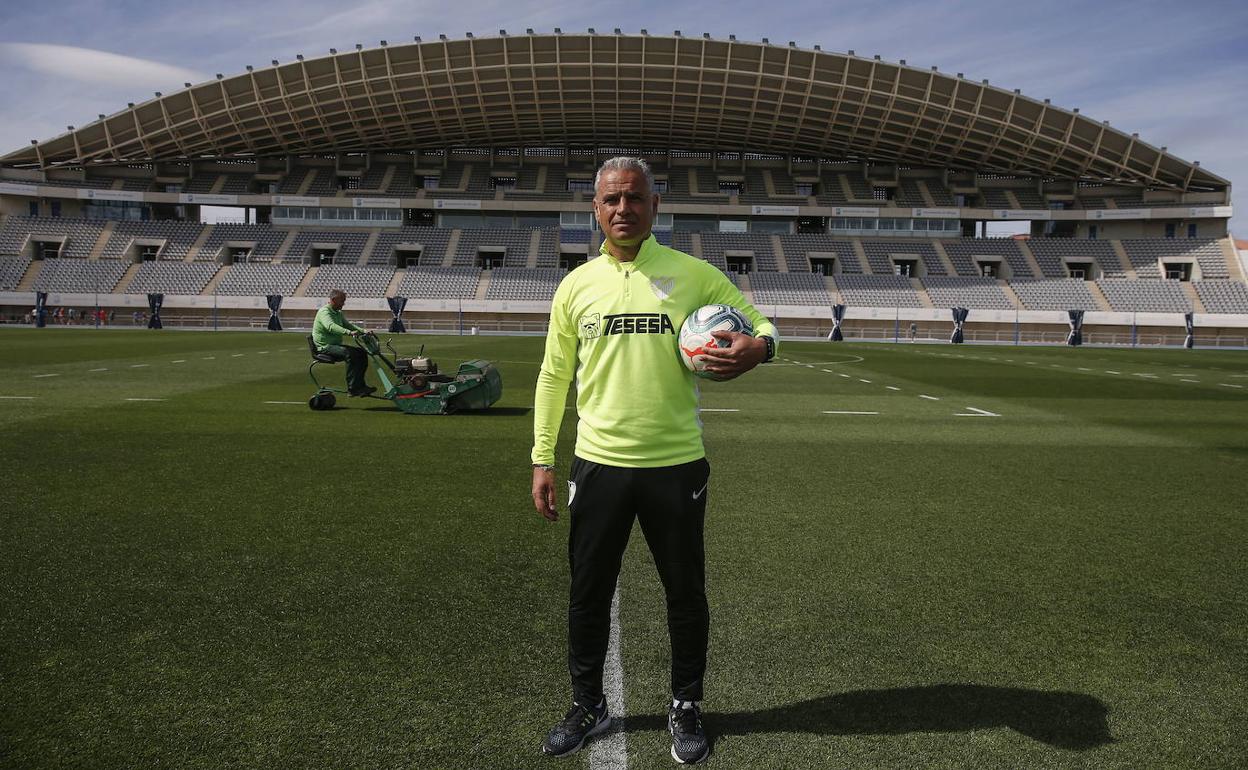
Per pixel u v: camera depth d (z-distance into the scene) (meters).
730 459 6.94
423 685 2.66
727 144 49.62
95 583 3.56
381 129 45.38
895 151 47.69
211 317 40.09
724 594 3.58
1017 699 2.63
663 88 42.53
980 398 12.34
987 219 47.00
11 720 2.40
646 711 2.57
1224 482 6.17
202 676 2.70
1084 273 45.50
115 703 2.51
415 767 2.20
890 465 6.73
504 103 43.31
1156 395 13.13
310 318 40.28
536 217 47.97
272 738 2.32
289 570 3.78
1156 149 42.59
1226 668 2.88
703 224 48.47
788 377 15.79
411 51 40.62
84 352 18.72
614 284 2.27
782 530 4.65
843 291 42.56
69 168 46.34
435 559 3.98
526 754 2.28
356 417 8.97
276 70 40.75
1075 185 47.75
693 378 2.33
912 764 2.25
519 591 3.55
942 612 3.39
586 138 49.09
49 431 7.57
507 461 6.57
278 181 49.00
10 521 4.54
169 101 41.66
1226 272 42.72
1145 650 3.03
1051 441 8.14
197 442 7.18
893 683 2.74
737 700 2.62
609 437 2.27
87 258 42.97
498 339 31.84
